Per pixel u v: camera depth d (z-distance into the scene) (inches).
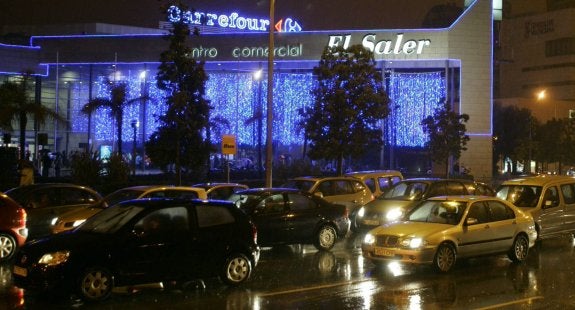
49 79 1957.4
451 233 462.9
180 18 888.9
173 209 393.4
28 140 1884.8
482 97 1876.2
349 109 1048.2
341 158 1096.2
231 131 1900.8
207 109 908.0
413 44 1834.4
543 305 352.8
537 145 2652.6
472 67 1867.6
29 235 579.5
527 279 437.4
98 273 354.3
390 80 1919.3
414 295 381.1
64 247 352.5
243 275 412.8
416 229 462.9
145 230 377.1
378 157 1925.4
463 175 1647.4
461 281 429.7
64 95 1964.8
